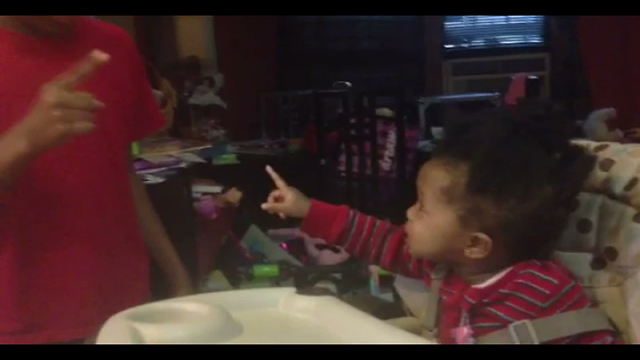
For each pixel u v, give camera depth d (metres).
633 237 0.96
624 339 0.97
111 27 1.15
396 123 2.19
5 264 1.00
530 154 0.94
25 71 1.01
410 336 0.82
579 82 3.10
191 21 2.84
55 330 1.03
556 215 0.96
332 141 2.39
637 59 2.76
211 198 1.96
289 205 1.19
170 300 0.94
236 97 3.25
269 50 3.29
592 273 0.99
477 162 0.94
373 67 3.34
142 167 1.79
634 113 2.79
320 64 3.35
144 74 1.21
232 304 0.95
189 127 2.49
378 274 1.35
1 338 1.01
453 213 0.97
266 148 2.48
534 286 0.93
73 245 1.03
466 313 0.97
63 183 1.02
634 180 0.98
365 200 2.24
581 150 0.99
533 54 3.21
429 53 3.30
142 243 1.16
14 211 0.99
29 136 0.87
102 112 1.07
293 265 1.69
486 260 0.98
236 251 1.81
